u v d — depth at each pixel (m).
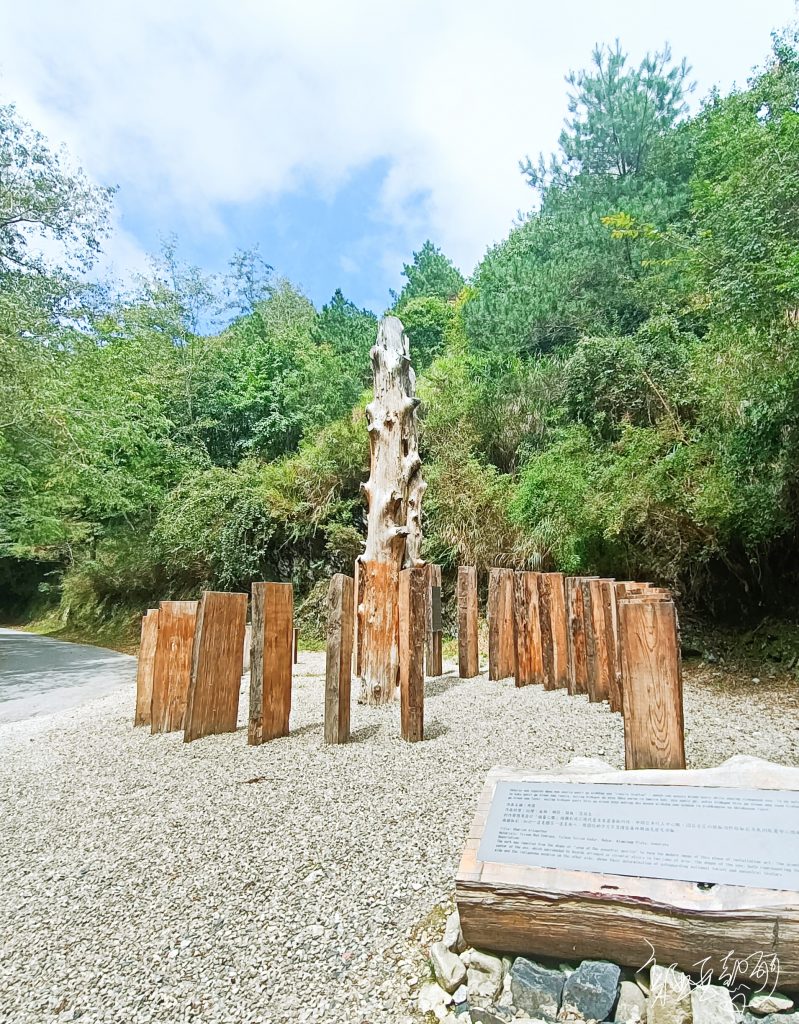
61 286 12.10
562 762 3.26
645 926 1.54
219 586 13.74
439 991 1.66
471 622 6.25
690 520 6.16
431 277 25.70
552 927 1.62
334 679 3.91
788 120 4.97
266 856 2.44
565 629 5.52
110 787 3.54
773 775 1.80
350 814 2.73
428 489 10.77
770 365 5.24
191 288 19.77
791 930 1.42
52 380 11.05
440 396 11.88
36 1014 1.75
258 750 3.88
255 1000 1.71
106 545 16.64
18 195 11.07
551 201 15.57
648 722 2.44
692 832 1.67
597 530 6.98
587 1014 1.51
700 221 8.75
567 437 8.34
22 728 5.82
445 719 4.34
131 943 2.01
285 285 30.20
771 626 6.28
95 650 13.39
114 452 14.57
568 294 12.36
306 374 17.97
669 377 7.45
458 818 2.57
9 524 14.91
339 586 4.00
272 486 13.49
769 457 5.57
